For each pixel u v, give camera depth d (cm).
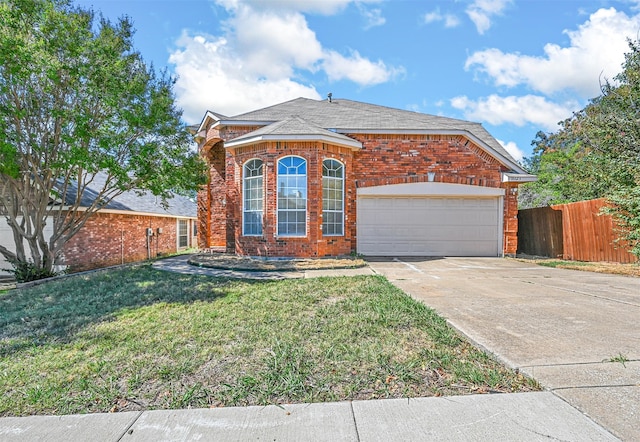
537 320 477
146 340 421
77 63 982
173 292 685
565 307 550
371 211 1314
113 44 1021
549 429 234
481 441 224
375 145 1298
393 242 1319
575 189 1838
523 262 1155
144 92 1094
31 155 1036
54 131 1042
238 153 1223
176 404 279
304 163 1138
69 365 356
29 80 945
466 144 1311
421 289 705
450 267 1041
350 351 371
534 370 319
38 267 1078
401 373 321
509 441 223
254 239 1166
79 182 1138
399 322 467
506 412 256
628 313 512
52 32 946
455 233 1325
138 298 644
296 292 658
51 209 1234
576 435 226
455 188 1302
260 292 664
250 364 348
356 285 717
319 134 1114
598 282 780
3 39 859
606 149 1347
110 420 259
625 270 906
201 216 1574
